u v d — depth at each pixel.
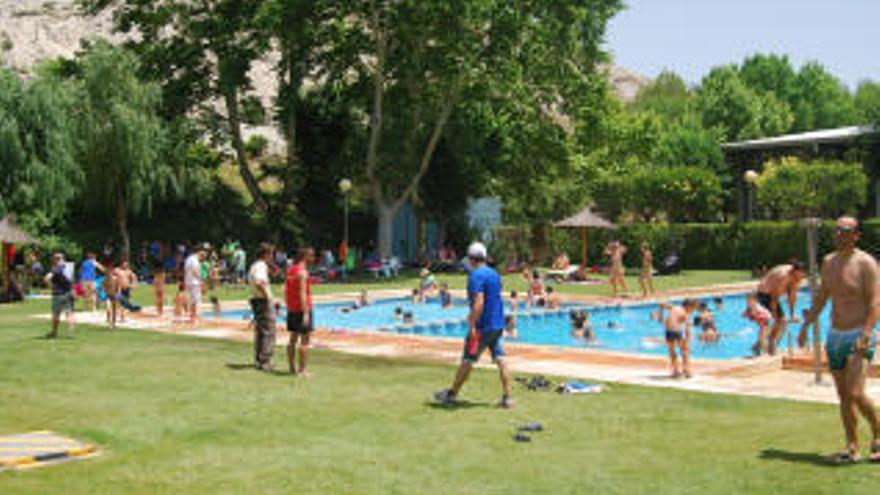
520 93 39.78
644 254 27.92
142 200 38.56
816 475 6.71
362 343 15.87
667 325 11.67
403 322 22.33
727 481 6.64
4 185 31.61
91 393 10.59
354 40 38.50
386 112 41.50
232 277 35.12
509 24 36.69
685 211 48.78
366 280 36.97
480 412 9.42
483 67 38.09
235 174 52.81
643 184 47.72
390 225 40.78
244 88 40.31
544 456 7.51
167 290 30.59
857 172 38.53
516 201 51.75
